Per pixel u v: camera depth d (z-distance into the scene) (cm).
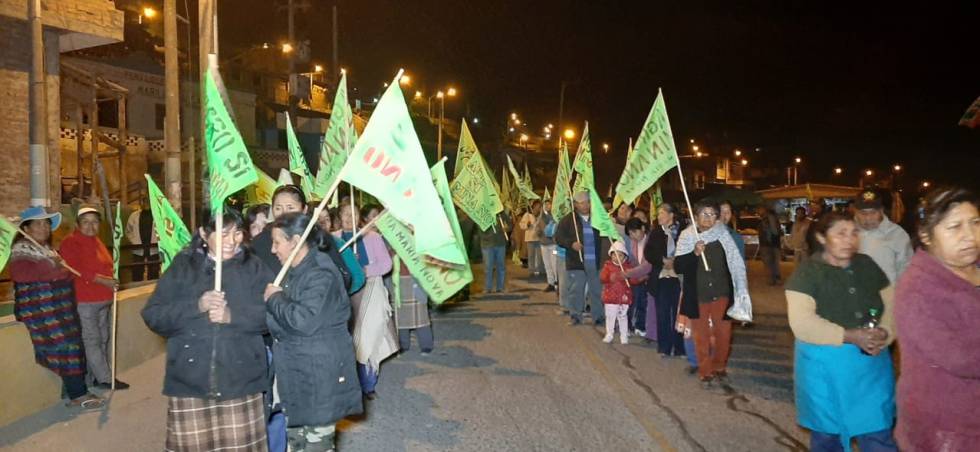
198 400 409
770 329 1105
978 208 321
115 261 798
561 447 577
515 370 838
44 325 670
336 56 2864
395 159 459
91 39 1418
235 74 3847
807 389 421
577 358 900
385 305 721
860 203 626
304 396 446
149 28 2422
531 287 1662
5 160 1268
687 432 610
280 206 556
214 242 421
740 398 714
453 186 1230
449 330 1108
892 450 411
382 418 657
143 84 2775
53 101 1359
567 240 1126
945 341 310
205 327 409
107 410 688
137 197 2411
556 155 6419
